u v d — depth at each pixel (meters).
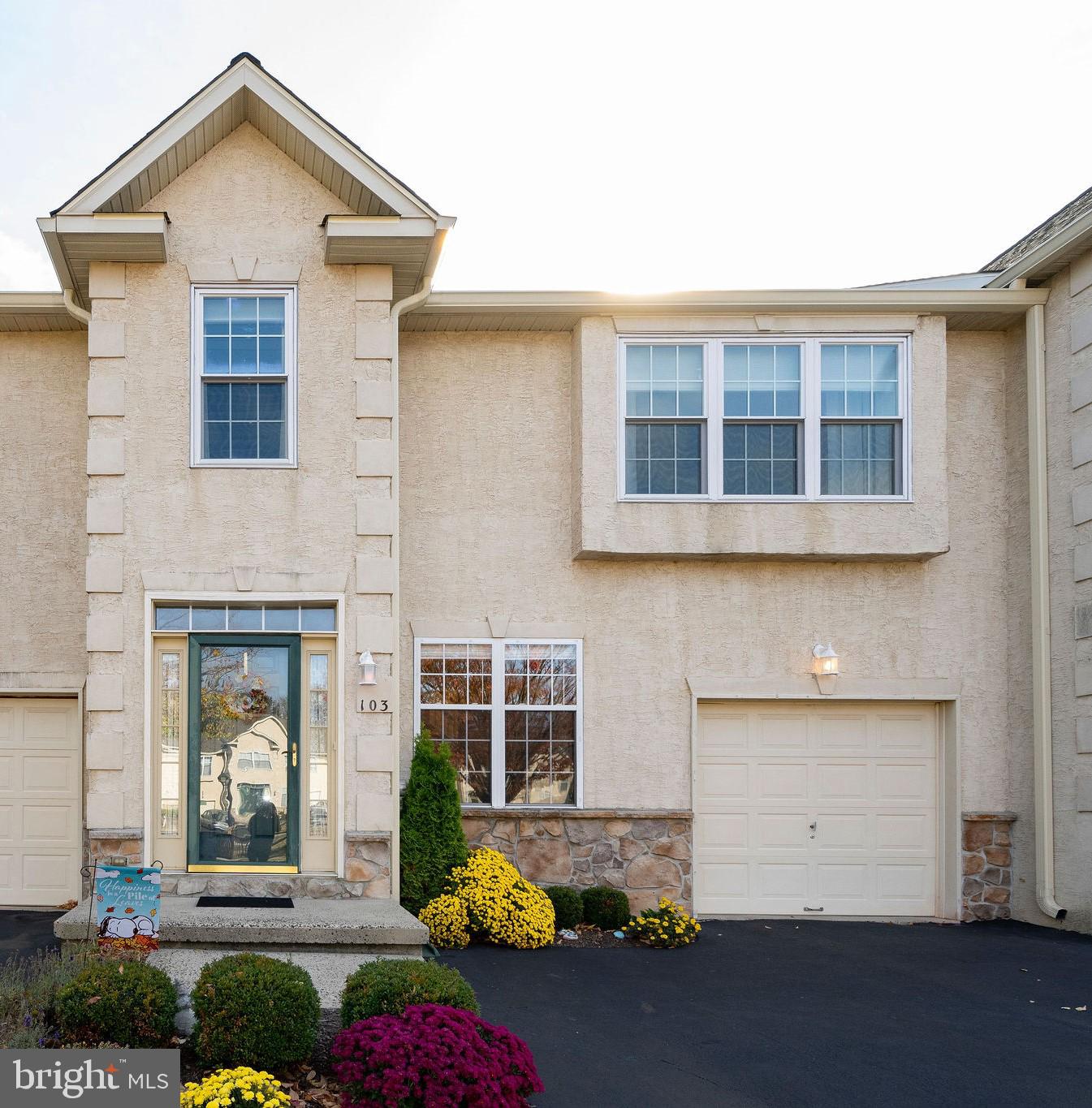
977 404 10.09
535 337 9.85
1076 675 9.08
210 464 8.28
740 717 9.80
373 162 8.16
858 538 9.47
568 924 8.77
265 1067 4.98
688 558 9.60
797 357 9.71
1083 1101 5.27
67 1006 5.14
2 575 9.29
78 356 9.52
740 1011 6.63
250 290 8.48
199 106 8.07
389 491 8.38
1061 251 9.07
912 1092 5.35
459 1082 4.45
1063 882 9.16
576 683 9.59
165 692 8.24
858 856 9.75
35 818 9.27
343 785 8.09
